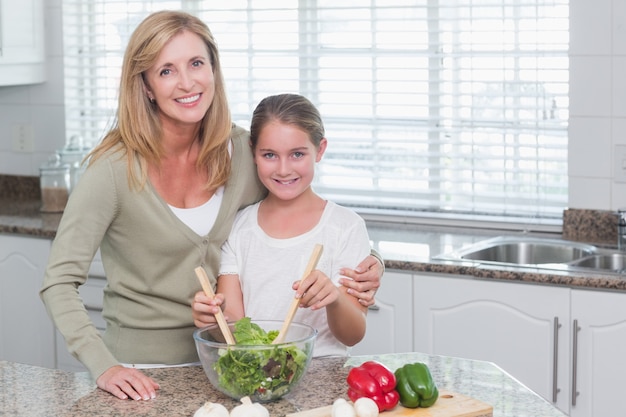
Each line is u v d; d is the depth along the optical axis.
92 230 2.29
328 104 4.17
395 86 4.04
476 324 3.30
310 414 1.89
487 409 1.94
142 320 2.43
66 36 4.57
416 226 3.98
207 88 2.29
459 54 3.88
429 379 1.94
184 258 2.39
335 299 2.13
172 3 4.41
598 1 3.54
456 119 3.93
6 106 4.73
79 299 2.27
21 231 4.02
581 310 3.14
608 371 3.13
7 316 4.13
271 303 2.39
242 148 2.51
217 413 1.83
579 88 3.61
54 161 4.31
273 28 4.22
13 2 4.36
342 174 4.16
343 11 4.09
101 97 4.59
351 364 2.25
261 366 1.96
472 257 3.52
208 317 2.14
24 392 2.10
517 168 3.87
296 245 2.41
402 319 3.40
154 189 2.34
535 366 3.23
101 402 2.03
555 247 3.60
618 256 3.43
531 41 3.77
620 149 3.58
